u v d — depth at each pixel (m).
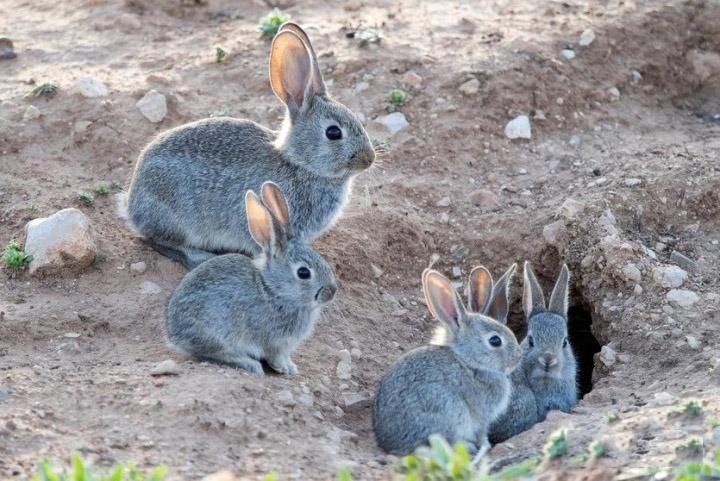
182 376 10.87
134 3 19.69
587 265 13.75
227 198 13.01
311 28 18.19
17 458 8.99
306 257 11.48
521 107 16.34
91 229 13.27
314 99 12.94
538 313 12.76
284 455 9.70
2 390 10.23
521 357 11.48
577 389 13.50
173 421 9.91
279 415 10.48
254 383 10.88
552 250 14.19
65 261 12.88
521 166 15.59
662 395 10.86
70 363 11.35
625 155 15.70
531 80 16.66
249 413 10.34
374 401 11.31
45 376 10.70
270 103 16.23
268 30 18.00
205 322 11.30
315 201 13.20
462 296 13.94
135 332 12.20
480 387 11.34
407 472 9.29
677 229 14.34
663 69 17.80
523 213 14.70
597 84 17.14
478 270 12.37
